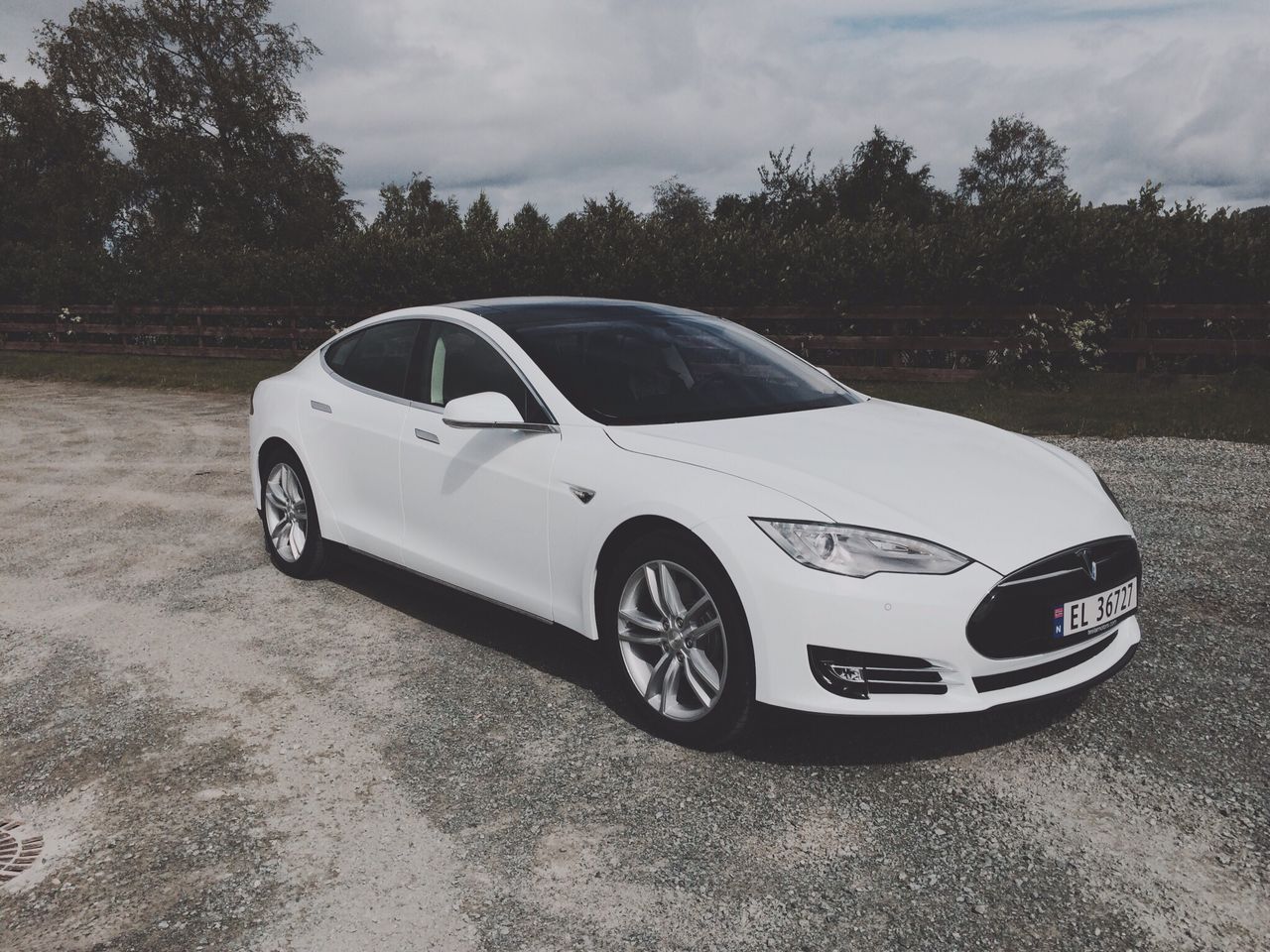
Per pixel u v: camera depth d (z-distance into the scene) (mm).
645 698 3240
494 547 3773
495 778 2953
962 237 12719
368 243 18328
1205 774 2887
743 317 14297
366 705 3494
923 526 2863
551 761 3061
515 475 3629
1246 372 11109
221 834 2672
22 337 24094
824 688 2818
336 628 4305
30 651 4102
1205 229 11562
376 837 2645
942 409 10219
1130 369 12227
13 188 37438
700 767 3006
